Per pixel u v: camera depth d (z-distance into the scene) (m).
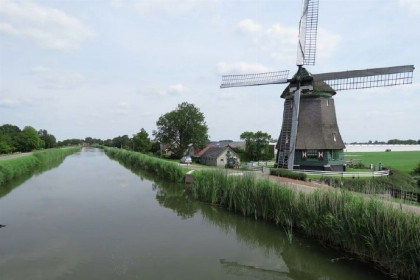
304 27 31.36
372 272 10.44
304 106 31.78
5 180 29.84
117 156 79.12
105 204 21.06
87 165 54.38
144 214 18.47
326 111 31.20
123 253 12.15
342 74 29.52
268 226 15.79
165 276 10.22
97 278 9.95
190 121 68.88
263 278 10.27
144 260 11.51
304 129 31.25
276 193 16.19
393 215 10.14
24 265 10.89
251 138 52.31
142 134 85.56
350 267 10.88
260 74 34.19
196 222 16.91
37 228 15.25
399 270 9.69
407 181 28.02
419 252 8.88
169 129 68.81
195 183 24.02
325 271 10.73
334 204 12.55
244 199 18.11
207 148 63.84
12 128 103.62
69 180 33.28
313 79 29.58
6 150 63.34
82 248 12.61
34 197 23.12
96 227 15.57
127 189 27.69
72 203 21.19
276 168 31.64
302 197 14.52
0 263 11.06
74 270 10.52
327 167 29.84
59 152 78.81
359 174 26.58
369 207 11.23
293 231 14.84
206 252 12.52
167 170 34.25
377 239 10.30
